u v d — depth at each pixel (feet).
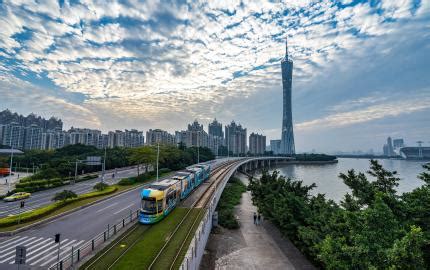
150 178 210.79
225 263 79.61
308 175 367.86
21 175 246.68
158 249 68.74
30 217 91.45
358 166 586.04
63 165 209.05
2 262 62.28
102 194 140.56
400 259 34.27
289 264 79.46
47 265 60.64
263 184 122.72
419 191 50.26
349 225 46.29
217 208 148.56
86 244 72.18
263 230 113.09
